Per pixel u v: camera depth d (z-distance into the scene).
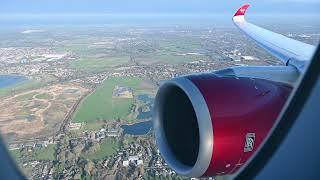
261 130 5.89
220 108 5.75
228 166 5.77
